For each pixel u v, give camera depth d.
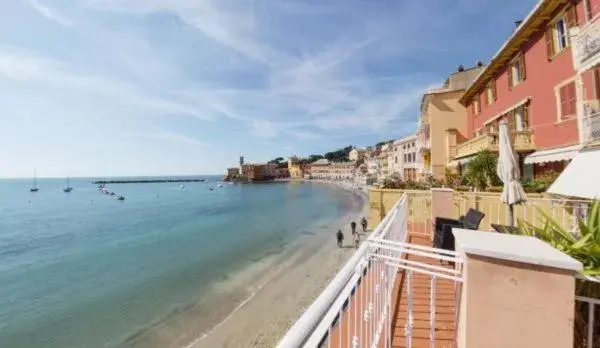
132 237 36.09
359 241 28.11
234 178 186.50
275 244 30.20
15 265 26.02
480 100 22.23
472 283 1.79
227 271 22.30
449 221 7.00
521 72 15.56
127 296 18.38
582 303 2.25
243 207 63.41
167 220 48.25
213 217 50.22
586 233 2.64
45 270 24.33
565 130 12.12
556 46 12.86
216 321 14.66
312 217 47.03
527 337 1.68
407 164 54.78
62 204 77.25
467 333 1.80
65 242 34.53
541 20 13.45
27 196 105.56
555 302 1.64
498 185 14.27
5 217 55.66
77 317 15.91
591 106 9.16
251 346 12.27
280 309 15.40
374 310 2.99
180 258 26.42
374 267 3.10
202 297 17.66
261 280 19.97
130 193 113.50
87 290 19.67
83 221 49.28
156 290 19.06
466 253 1.81
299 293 17.27
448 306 4.21
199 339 13.13
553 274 1.65
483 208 10.44
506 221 9.64
